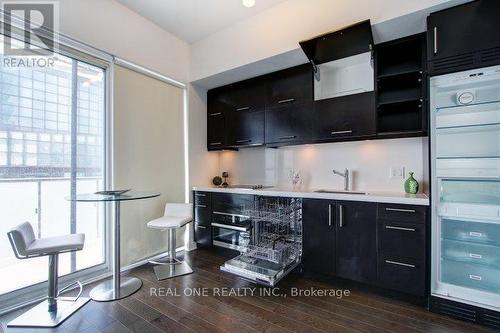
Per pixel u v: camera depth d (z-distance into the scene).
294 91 2.92
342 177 2.94
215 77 3.26
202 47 3.29
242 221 2.96
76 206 2.53
